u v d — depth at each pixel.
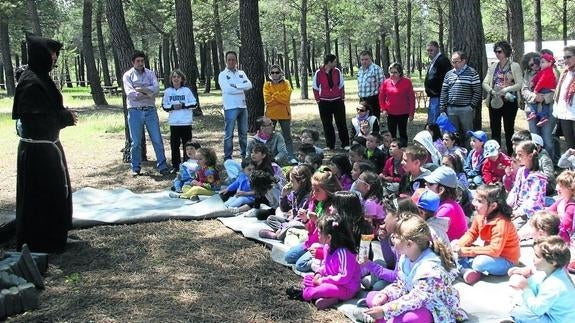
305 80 24.80
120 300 4.44
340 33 37.47
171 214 6.65
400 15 30.38
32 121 5.25
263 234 5.84
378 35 34.47
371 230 4.53
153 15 27.62
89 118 18.05
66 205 5.50
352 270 4.28
